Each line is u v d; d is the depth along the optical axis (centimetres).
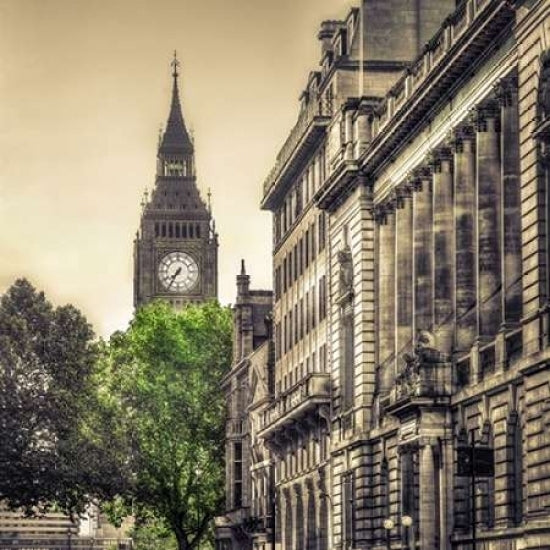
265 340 15875
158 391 17012
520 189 7212
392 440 9419
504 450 7288
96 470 12281
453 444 8088
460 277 8156
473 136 8150
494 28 7394
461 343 8112
